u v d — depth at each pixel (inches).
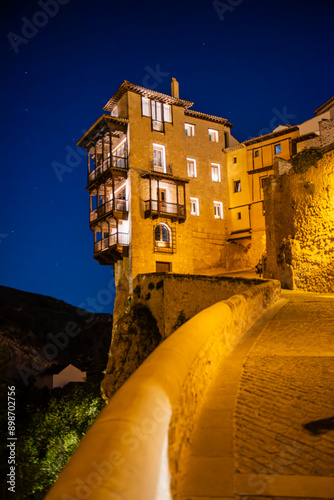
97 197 1429.6
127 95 1347.2
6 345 1996.8
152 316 976.9
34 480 401.4
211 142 1572.3
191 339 189.5
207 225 1505.9
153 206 1320.1
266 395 212.2
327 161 845.8
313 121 1374.3
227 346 312.0
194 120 1540.4
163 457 113.8
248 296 425.4
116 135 1384.1
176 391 135.3
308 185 889.5
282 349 315.9
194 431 171.2
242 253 1566.2
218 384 233.9
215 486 128.8
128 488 78.7
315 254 850.1
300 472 136.3
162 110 1414.9
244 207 1524.4
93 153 1518.2
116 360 979.3
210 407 198.7
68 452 1003.3
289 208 962.1
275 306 566.9
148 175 1300.4
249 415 186.9
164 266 1358.3
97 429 94.4
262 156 1493.6
